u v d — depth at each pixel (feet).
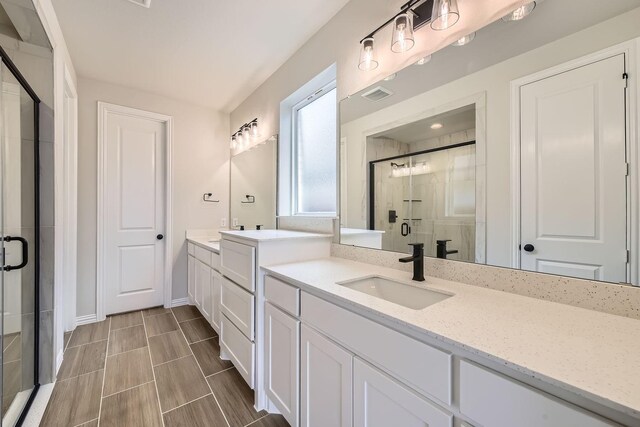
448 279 4.07
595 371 1.82
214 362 6.58
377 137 5.18
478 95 3.80
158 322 8.84
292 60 7.54
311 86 7.13
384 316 2.80
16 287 4.82
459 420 2.27
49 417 4.74
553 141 3.14
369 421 2.98
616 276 2.75
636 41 2.64
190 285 10.07
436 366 2.39
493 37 3.67
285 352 4.37
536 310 2.88
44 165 5.49
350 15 5.77
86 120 8.66
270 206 8.64
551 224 3.14
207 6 5.74
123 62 7.82
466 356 2.25
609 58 2.78
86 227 8.67
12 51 4.83
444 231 4.15
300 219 7.36
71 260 8.09
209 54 7.49
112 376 5.96
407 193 4.67
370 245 5.31
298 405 4.09
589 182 2.89
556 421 1.79
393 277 4.27
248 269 5.37
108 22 6.13
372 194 5.28
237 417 4.85
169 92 9.75
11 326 4.66
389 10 5.03
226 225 11.35
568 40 3.05
